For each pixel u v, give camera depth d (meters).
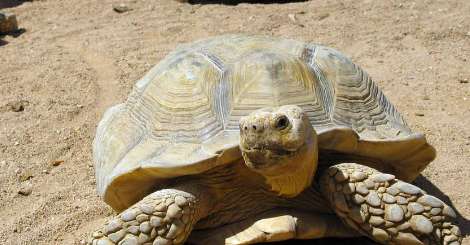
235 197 0.75
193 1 2.11
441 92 1.28
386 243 0.73
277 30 1.69
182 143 0.75
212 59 0.81
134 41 1.66
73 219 0.93
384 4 1.87
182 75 0.81
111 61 1.53
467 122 1.15
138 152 0.78
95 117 1.25
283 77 0.76
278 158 0.68
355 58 1.48
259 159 0.68
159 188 0.78
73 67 1.51
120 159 0.80
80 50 1.62
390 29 1.65
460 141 1.08
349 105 0.78
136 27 1.78
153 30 1.74
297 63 0.78
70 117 1.25
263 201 0.75
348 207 0.72
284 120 0.67
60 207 0.96
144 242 0.72
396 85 1.32
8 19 1.80
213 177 0.74
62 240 0.89
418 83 1.33
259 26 1.71
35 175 1.05
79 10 2.01
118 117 0.89
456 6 1.81
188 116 0.77
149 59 1.52
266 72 0.76
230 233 0.74
